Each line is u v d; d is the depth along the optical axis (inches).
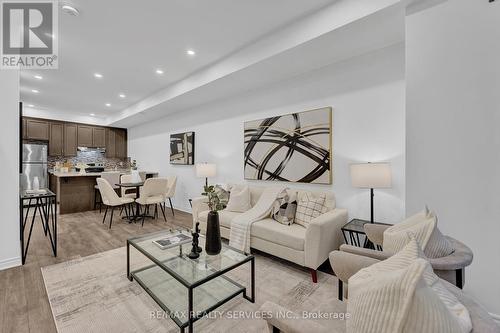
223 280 82.4
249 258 73.8
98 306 69.6
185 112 202.2
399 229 59.4
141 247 83.0
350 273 56.1
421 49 69.7
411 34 70.9
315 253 84.1
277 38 99.1
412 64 71.0
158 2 81.9
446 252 49.8
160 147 236.7
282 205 111.2
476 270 62.7
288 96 128.8
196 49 115.1
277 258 106.1
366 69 101.3
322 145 114.0
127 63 130.6
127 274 86.3
